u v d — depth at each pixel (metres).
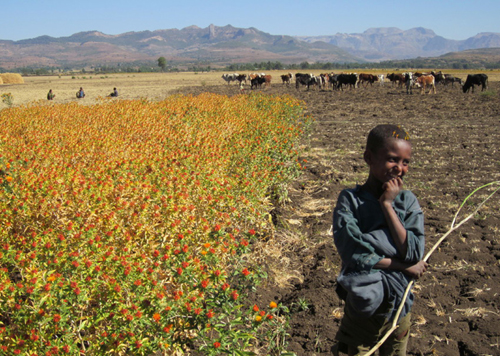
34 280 3.21
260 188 6.61
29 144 8.44
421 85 33.47
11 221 4.72
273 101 17.11
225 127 11.27
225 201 5.35
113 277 3.45
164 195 5.11
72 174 6.05
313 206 7.52
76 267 3.43
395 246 2.31
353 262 2.31
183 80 67.75
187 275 3.52
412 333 3.93
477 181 9.03
